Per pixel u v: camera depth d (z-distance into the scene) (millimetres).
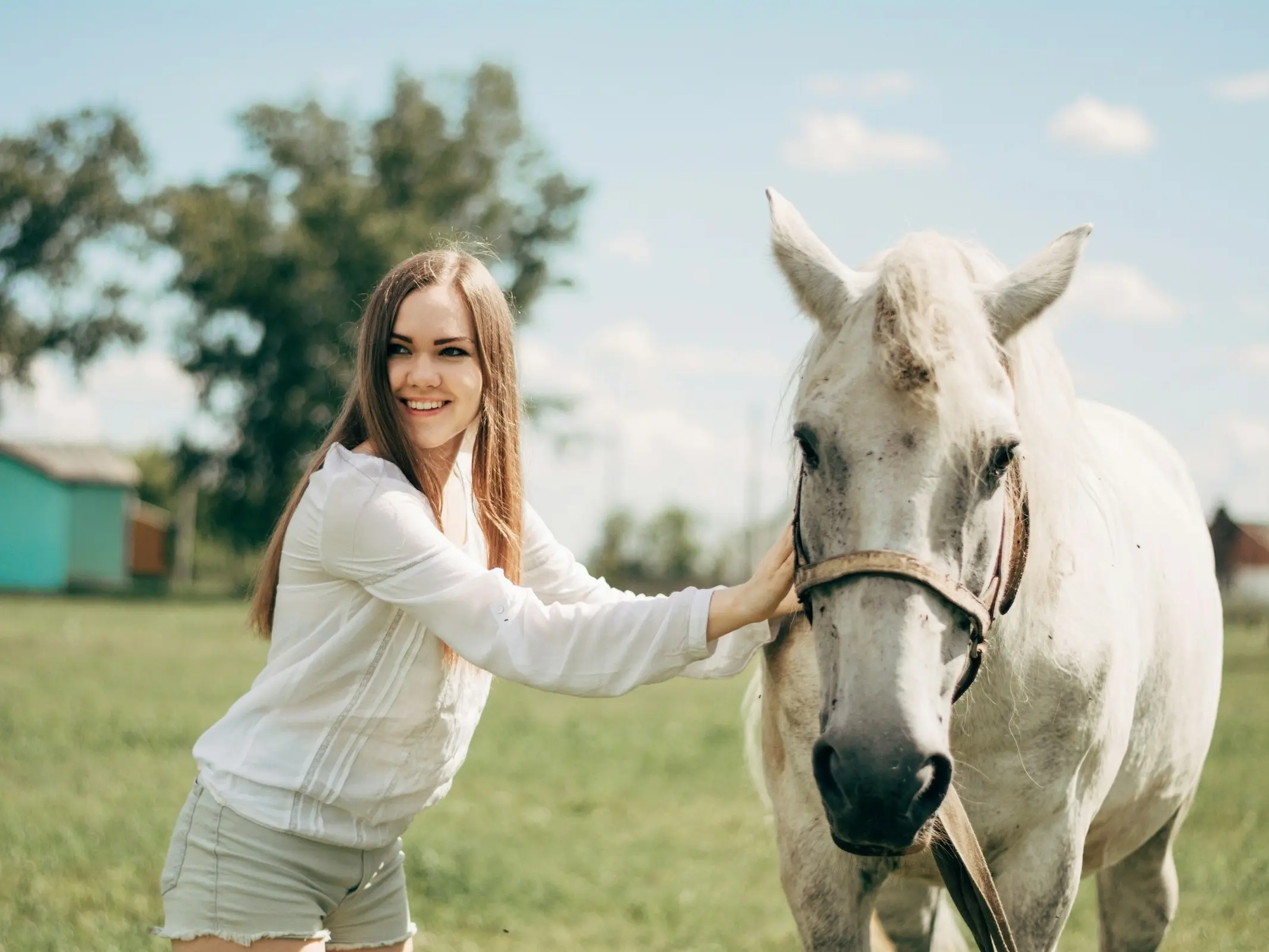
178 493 46031
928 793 2092
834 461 2223
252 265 35938
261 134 38562
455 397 2516
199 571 48500
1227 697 13828
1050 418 2629
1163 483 3709
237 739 2432
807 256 2459
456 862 5887
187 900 2406
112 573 40188
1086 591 2746
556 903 5414
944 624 2164
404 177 39188
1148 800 3471
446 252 2613
